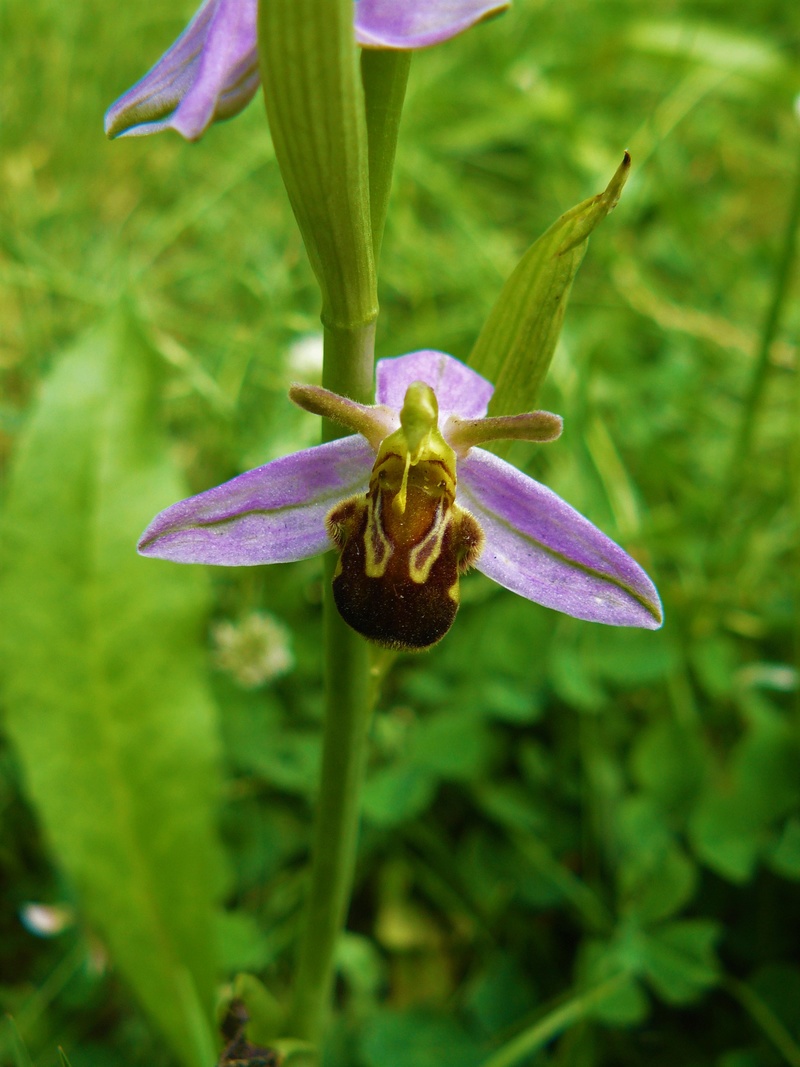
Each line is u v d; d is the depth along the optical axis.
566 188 0.16
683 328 0.14
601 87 0.19
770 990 0.09
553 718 0.10
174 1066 0.08
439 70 0.18
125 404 0.09
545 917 0.09
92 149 0.15
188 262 0.14
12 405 0.12
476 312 0.14
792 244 0.10
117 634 0.08
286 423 0.11
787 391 0.13
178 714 0.08
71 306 0.13
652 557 0.11
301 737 0.10
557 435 0.05
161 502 0.08
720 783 0.09
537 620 0.10
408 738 0.10
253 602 0.11
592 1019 0.08
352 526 0.05
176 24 0.17
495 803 0.10
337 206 0.05
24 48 0.15
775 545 0.12
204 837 0.08
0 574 0.08
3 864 0.09
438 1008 0.09
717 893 0.09
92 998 0.09
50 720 0.08
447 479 0.05
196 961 0.08
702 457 0.13
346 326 0.05
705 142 0.18
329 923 0.07
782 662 0.11
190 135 0.05
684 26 0.18
